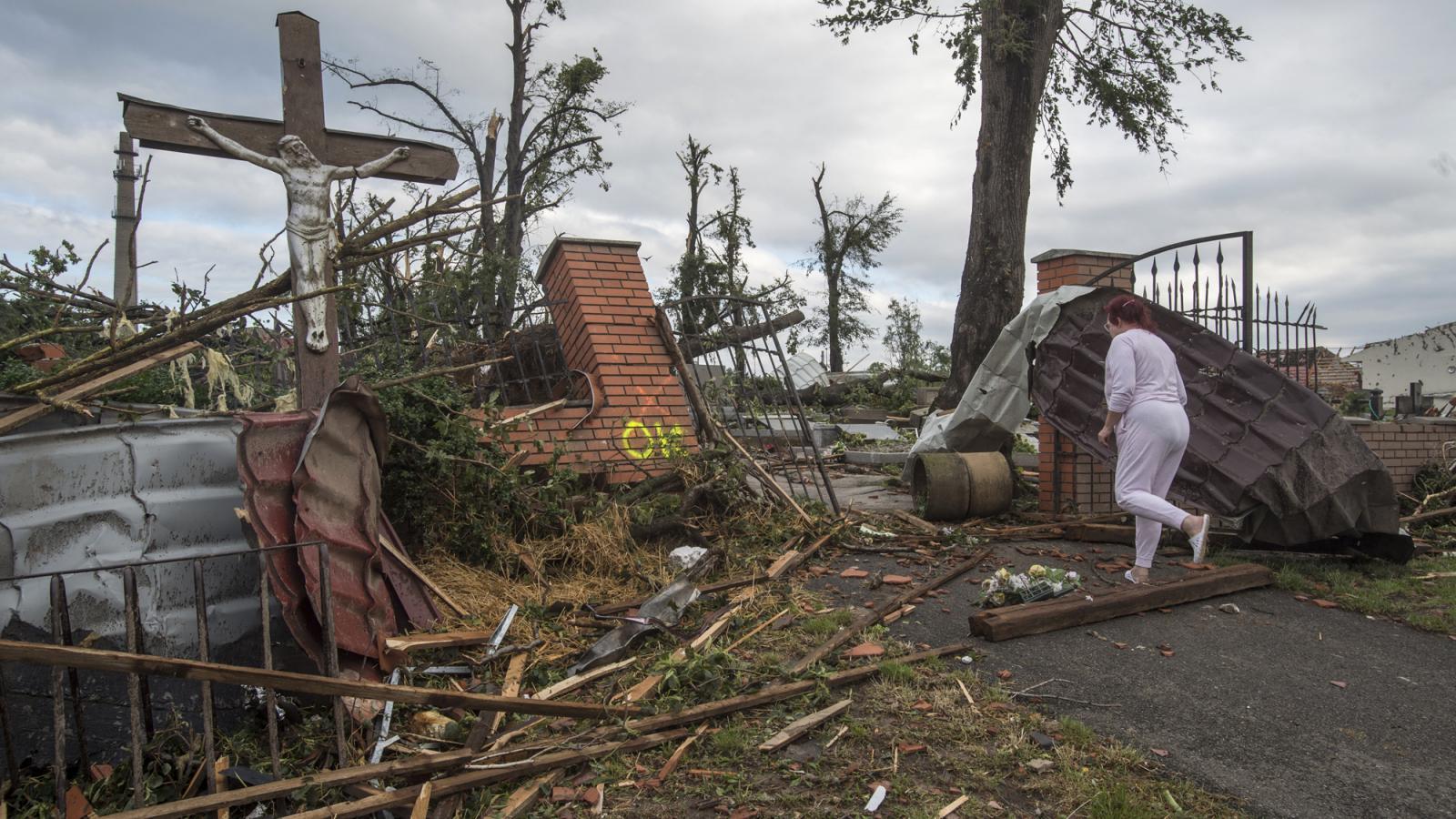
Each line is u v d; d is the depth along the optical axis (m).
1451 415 16.88
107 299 5.59
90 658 2.51
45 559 3.57
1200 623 4.75
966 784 2.99
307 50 4.80
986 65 14.52
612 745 3.20
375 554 4.04
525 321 7.91
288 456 3.96
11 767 2.95
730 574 5.59
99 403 4.02
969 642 4.43
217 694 3.57
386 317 6.96
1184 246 7.73
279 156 4.70
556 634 4.45
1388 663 4.21
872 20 15.84
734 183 37.22
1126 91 17.72
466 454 5.41
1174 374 5.40
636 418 6.85
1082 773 3.06
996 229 14.13
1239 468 5.83
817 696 3.64
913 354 36.78
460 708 3.28
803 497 7.48
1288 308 7.93
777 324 10.66
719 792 2.95
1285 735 3.41
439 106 22.05
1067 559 6.15
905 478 8.37
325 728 3.36
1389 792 2.98
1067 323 7.41
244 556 3.98
